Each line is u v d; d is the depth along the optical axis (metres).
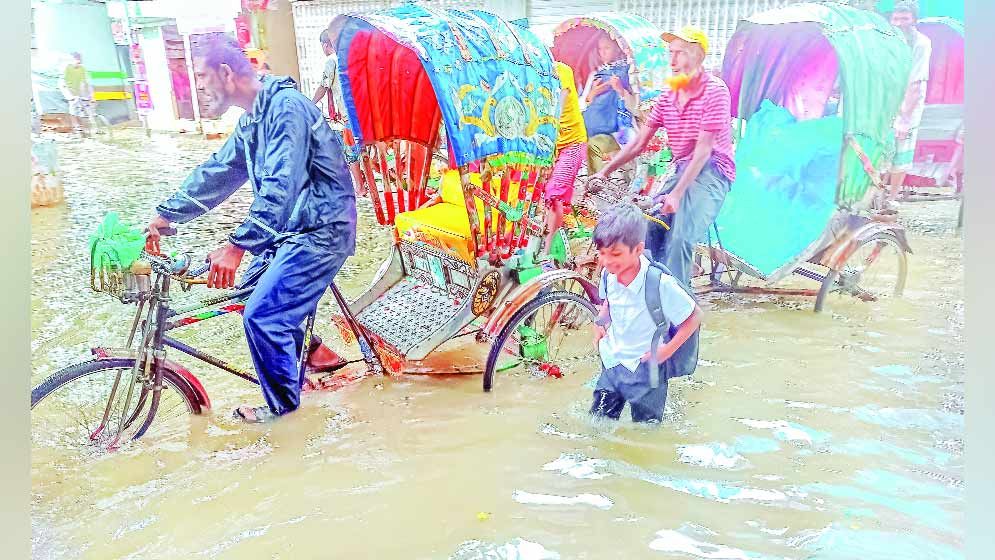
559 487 2.70
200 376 3.60
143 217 3.13
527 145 3.25
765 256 4.24
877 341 3.87
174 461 2.91
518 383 3.69
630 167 4.41
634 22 4.39
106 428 2.98
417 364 3.82
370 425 3.25
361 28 3.31
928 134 4.19
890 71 3.81
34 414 2.96
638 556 2.29
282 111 3.15
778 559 2.27
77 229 3.28
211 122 3.43
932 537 2.35
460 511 2.56
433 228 3.71
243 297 3.24
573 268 3.88
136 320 2.99
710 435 3.05
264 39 3.63
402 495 2.67
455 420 3.28
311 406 3.45
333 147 3.35
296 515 2.54
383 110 3.63
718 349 3.85
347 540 2.40
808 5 3.92
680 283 3.02
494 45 3.18
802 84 4.00
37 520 2.49
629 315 3.06
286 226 3.24
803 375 3.54
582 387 3.62
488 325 3.50
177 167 3.39
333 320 3.96
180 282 3.03
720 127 3.71
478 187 3.35
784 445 2.95
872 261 4.27
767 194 4.19
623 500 2.61
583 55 4.86
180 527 2.48
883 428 3.05
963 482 2.66
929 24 3.89
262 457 2.96
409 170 3.98
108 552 2.33
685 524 2.46
